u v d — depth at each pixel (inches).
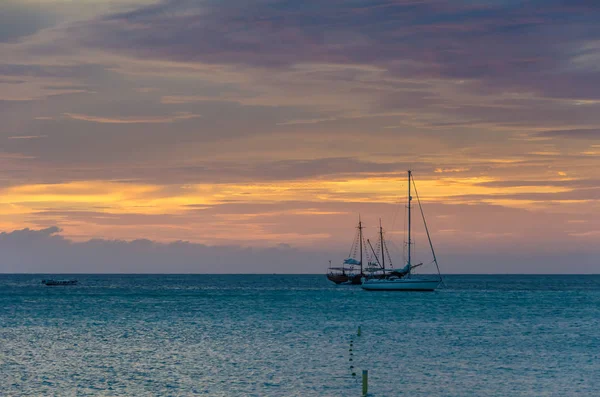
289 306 6190.9
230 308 5940.0
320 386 2236.7
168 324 4343.0
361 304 6466.5
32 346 3223.4
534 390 2170.3
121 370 2539.4
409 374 2448.3
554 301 7121.1
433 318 4805.6
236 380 2338.8
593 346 3201.3
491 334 3722.9
